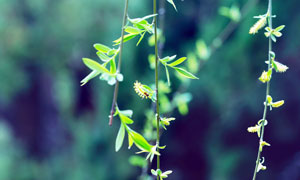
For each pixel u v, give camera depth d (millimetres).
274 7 1771
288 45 1855
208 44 2086
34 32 3121
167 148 2479
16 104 3914
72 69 3588
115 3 2674
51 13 3041
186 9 2279
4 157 3645
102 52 488
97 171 2609
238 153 2271
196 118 2287
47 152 3895
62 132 3842
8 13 3133
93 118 2967
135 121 2213
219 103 2172
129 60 2230
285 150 2188
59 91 3867
